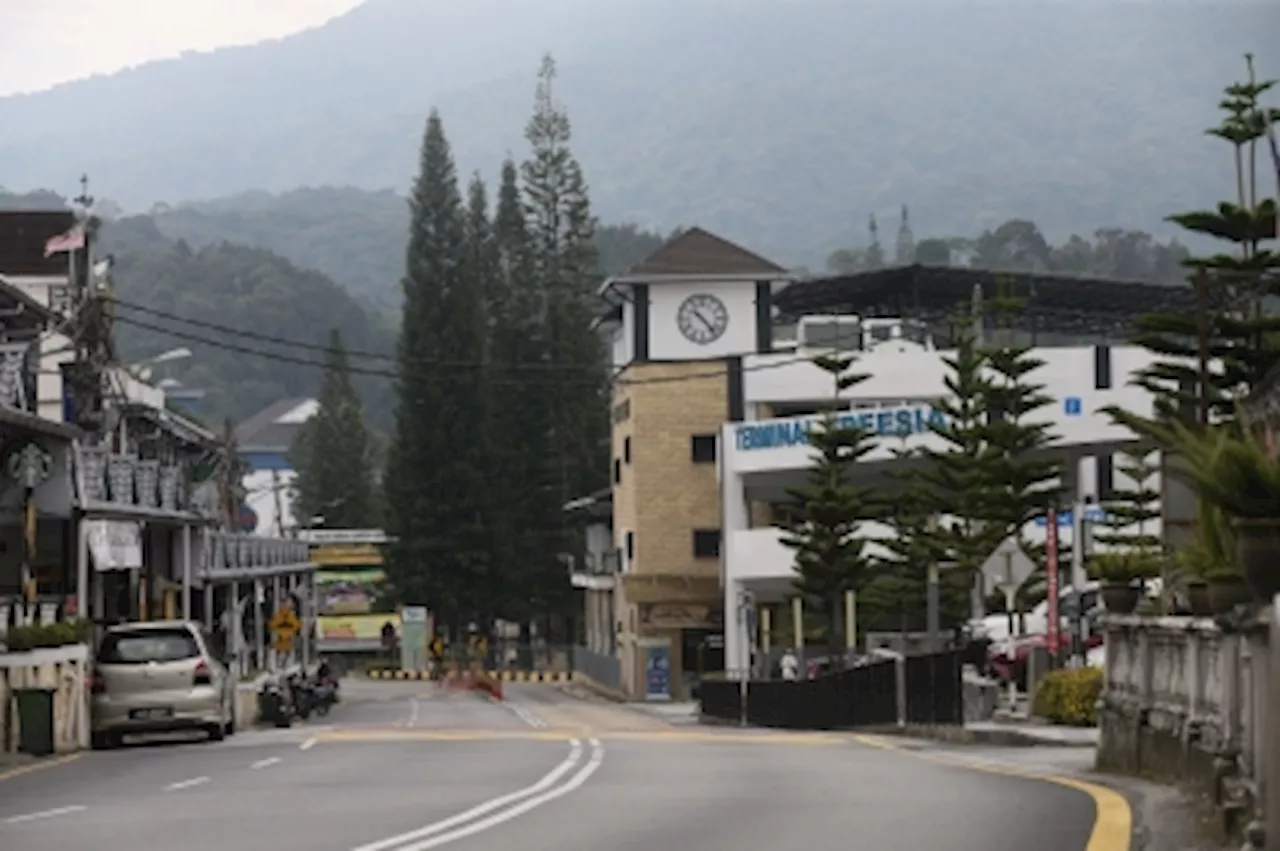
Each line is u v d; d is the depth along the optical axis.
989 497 48.69
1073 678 31.20
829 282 82.75
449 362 98.44
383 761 24.36
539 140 108.00
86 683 32.62
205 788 20.19
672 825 15.24
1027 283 80.62
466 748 27.56
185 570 49.81
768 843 13.78
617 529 89.94
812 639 73.19
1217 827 13.54
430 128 98.88
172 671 32.41
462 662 97.38
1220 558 16.77
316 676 62.50
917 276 80.94
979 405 52.09
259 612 62.50
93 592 45.28
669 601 81.38
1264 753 12.06
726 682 54.81
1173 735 18.11
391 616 115.69
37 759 28.31
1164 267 161.25
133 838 14.94
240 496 80.00
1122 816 15.01
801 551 56.78
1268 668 11.96
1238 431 18.23
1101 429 62.00
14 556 42.16
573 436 104.50
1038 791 17.92
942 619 60.59
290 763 24.36
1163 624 18.31
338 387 126.38
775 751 26.67
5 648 30.05
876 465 66.19
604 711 67.25
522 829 15.11
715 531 82.88
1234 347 34.88
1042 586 50.25
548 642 114.44
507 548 100.56
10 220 55.81
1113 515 54.12
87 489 40.78
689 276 83.00
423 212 98.44
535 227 107.19
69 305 52.09
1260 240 35.09
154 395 64.12
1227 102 36.44
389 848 13.85
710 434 83.25
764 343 83.25
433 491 99.38
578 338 104.75
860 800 17.30
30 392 43.41
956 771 21.56
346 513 124.94
